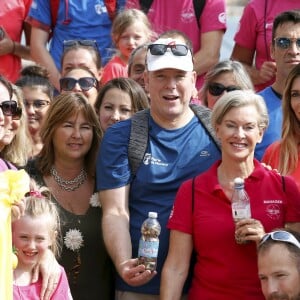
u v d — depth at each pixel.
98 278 17.55
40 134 18.27
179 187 17.25
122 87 19.91
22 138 17.97
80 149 17.83
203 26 23.78
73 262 17.39
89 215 17.69
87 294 17.47
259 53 23.41
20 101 17.75
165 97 17.39
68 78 21.36
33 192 16.20
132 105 19.88
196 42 23.86
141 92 20.05
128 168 17.39
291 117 17.70
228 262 16.19
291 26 20.28
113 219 17.19
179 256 16.62
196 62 23.61
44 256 15.94
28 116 21.14
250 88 20.16
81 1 24.83
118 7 24.88
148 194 17.34
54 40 25.05
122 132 17.55
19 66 25.50
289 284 14.84
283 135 17.72
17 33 25.38
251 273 16.12
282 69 20.31
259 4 23.36
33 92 21.19
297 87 17.50
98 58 22.92
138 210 17.31
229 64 20.20
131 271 16.33
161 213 17.19
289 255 14.89
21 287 15.71
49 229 15.97
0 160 17.14
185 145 17.47
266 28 23.22
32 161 18.08
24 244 15.77
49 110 18.00
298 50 20.25
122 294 17.41
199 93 20.98
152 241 16.44
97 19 24.84
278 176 16.53
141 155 17.34
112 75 23.03
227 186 16.53
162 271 16.72
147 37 23.30
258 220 16.16
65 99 17.89
